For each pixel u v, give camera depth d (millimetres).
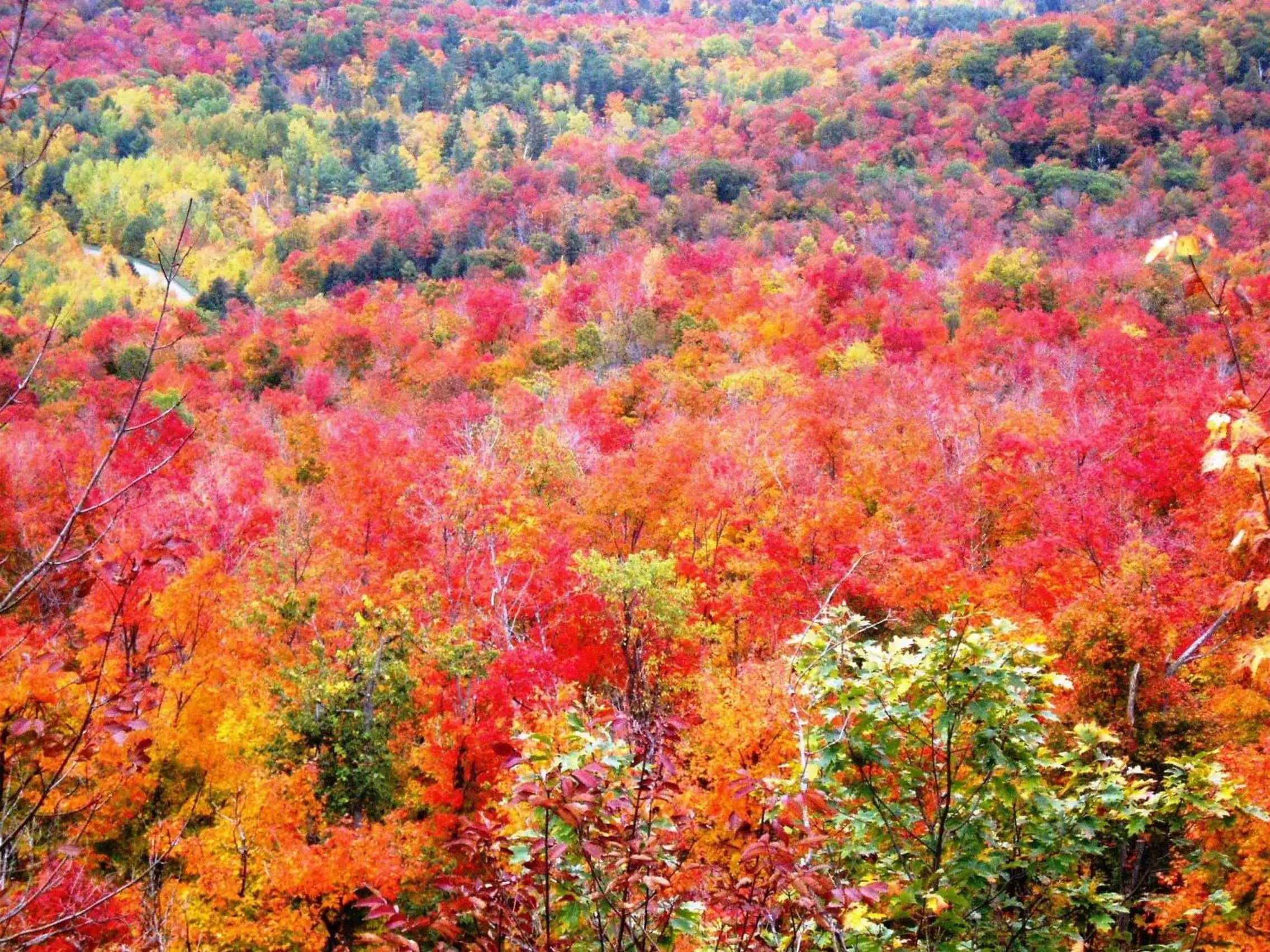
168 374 64625
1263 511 4816
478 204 123188
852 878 7609
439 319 83500
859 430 45156
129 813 20359
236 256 130125
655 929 5828
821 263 90125
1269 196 108812
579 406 49594
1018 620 20984
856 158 139625
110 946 7898
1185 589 22219
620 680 23562
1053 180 124188
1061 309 74812
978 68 165875
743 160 136125
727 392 55156
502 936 5375
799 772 7359
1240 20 159500
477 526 26625
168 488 34875
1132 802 7457
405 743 21891
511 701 19906
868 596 26438
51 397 56750
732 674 24625
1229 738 15367
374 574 30625
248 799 19281
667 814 6969
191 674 21906
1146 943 10977
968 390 56656
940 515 34312
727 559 31969
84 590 7277
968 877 7133
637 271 90500
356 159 181625
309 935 17781
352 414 55312
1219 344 53906
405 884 18891
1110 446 36906
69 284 111188
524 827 6660
